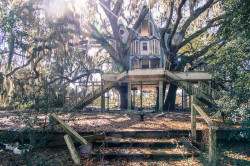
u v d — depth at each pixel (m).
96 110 13.91
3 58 13.93
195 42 20.11
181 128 6.15
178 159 4.63
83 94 13.79
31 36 13.22
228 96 6.18
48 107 5.76
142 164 4.39
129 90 12.82
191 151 4.89
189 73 13.17
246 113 4.86
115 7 14.64
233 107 5.52
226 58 6.29
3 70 13.92
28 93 5.92
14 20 11.34
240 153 5.01
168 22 13.72
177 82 12.67
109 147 5.21
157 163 4.45
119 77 12.98
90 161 4.44
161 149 5.10
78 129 6.09
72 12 14.25
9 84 12.46
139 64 18.72
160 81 12.27
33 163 4.36
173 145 5.28
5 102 12.39
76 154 3.65
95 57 23.50
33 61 14.34
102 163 4.21
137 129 6.09
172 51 15.66
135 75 13.07
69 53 15.54
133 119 8.45
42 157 4.73
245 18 5.73
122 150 4.97
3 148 5.49
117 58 16.05
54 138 5.54
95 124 7.05
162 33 14.62
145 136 5.76
